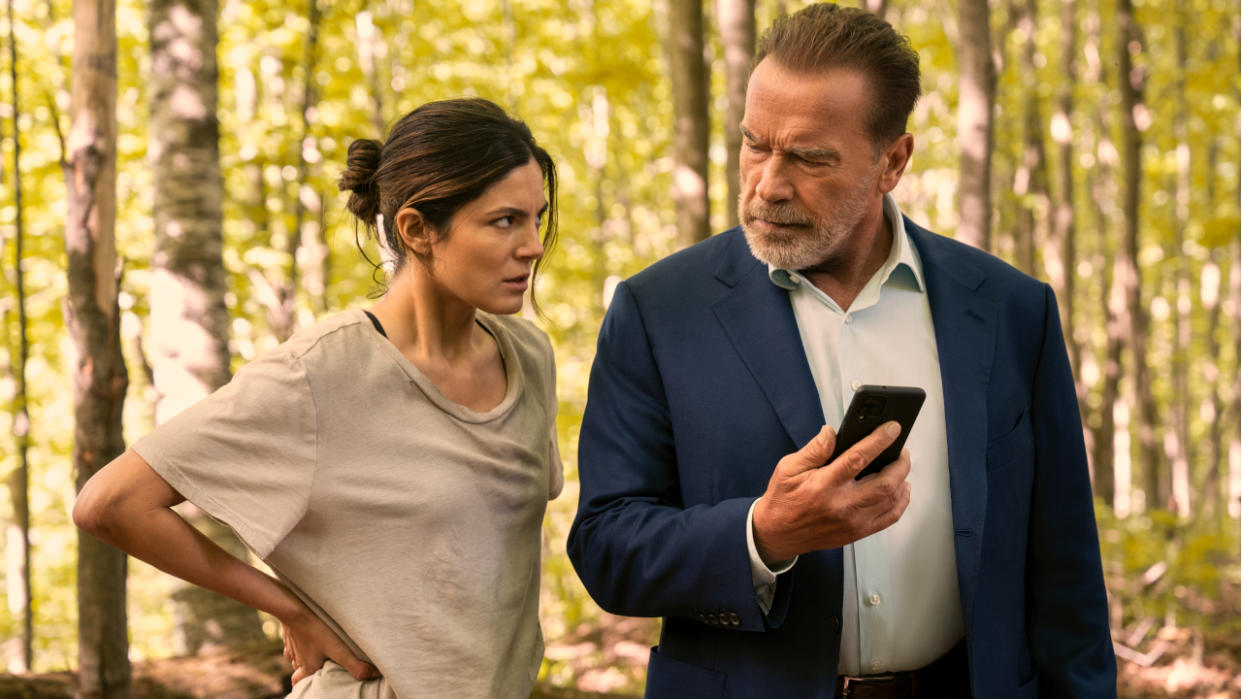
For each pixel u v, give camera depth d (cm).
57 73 684
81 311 229
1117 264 1068
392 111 926
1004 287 176
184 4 451
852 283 172
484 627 155
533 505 164
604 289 1327
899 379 169
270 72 788
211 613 440
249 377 146
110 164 234
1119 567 572
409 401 151
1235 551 668
